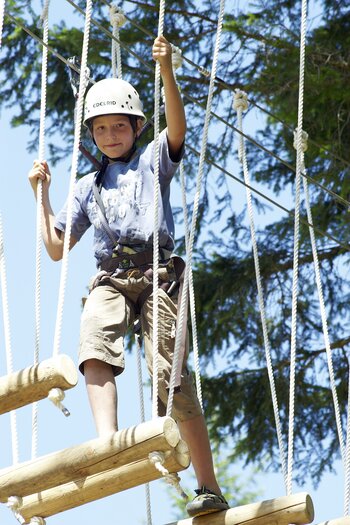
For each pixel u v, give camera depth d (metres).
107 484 8.72
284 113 20.84
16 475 8.61
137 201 9.92
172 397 8.89
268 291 22.41
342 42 21.14
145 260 9.81
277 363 22.22
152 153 10.10
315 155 21.41
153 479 8.58
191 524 9.38
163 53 9.69
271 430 22.02
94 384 9.25
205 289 22.14
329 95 20.28
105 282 9.84
